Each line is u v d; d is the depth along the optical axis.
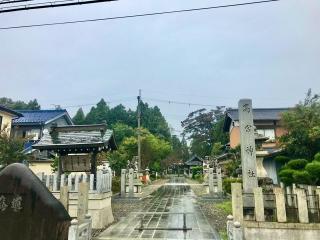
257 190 9.03
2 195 4.91
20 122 33.09
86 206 10.54
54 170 22.52
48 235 4.77
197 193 27.62
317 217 8.88
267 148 28.14
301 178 13.34
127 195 23.12
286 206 9.18
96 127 14.11
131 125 76.25
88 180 12.57
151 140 51.19
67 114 38.50
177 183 44.78
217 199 21.92
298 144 20.77
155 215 15.09
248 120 12.07
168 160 71.75
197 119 76.00
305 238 8.52
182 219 13.74
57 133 14.24
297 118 21.39
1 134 21.42
